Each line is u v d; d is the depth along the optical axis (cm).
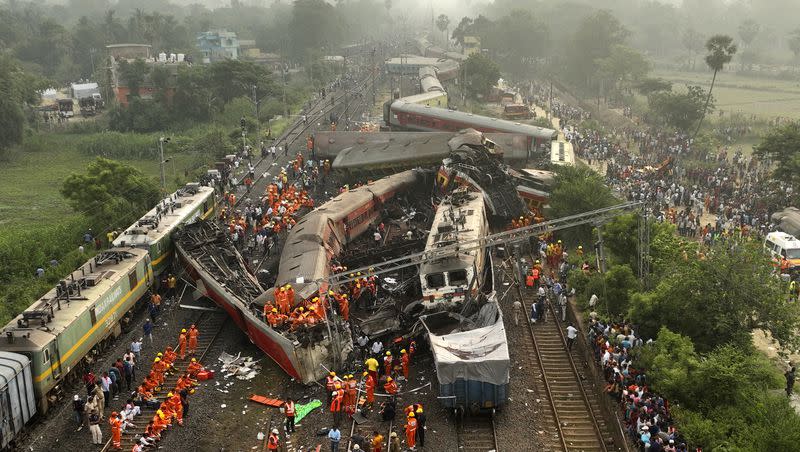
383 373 3136
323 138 6881
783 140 5878
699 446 2497
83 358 3100
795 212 4884
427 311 3309
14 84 9694
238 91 10788
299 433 2686
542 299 3625
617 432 2552
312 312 3098
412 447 2536
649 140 8212
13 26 17638
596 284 3691
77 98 13325
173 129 10225
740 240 3381
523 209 4950
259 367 3219
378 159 6184
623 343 3078
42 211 6378
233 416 2827
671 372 2772
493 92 12281
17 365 2589
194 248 4066
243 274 3778
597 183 4784
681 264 3466
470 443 2591
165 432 2694
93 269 3538
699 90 9112
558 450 2555
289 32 18712
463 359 2675
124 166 5369
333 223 4403
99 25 18912
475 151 5459
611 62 12319
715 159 7275
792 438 2316
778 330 3102
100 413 2752
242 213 5438
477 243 3634
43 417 2777
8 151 8912
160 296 3944
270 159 7269
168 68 10938
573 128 9162
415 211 5394
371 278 3784
